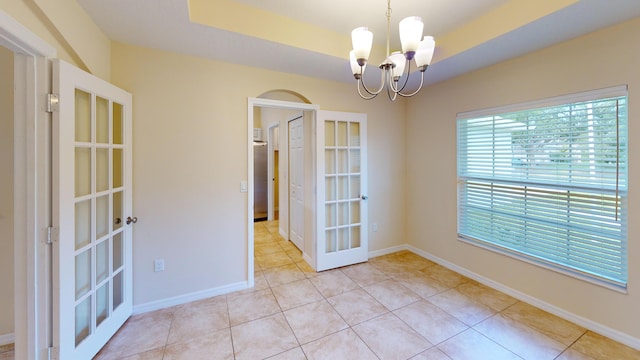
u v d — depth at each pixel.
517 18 1.86
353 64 1.68
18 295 1.43
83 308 1.70
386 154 3.59
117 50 2.12
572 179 2.12
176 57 2.32
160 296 2.34
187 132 2.39
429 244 3.44
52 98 1.42
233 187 2.62
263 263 3.37
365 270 3.14
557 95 2.14
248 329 2.05
